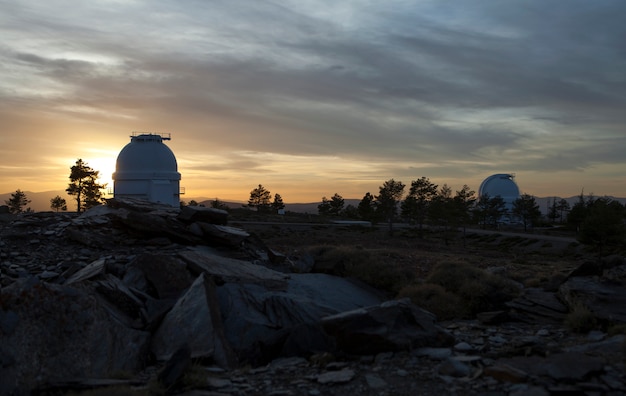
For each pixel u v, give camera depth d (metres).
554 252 64.06
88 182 83.12
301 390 8.17
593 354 9.02
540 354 9.52
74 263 17.41
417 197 92.38
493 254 55.53
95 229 20.67
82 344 9.77
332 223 103.62
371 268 19.11
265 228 77.19
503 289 16.44
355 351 10.16
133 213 20.48
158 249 19.52
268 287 15.38
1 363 8.49
